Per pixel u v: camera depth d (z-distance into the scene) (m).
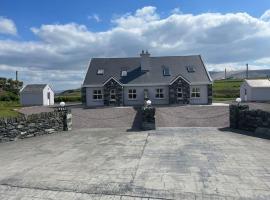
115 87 37.09
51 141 14.97
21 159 10.97
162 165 9.73
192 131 17.20
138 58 40.72
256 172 8.80
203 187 7.64
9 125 15.36
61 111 19.30
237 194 7.16
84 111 29.50
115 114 27.12
